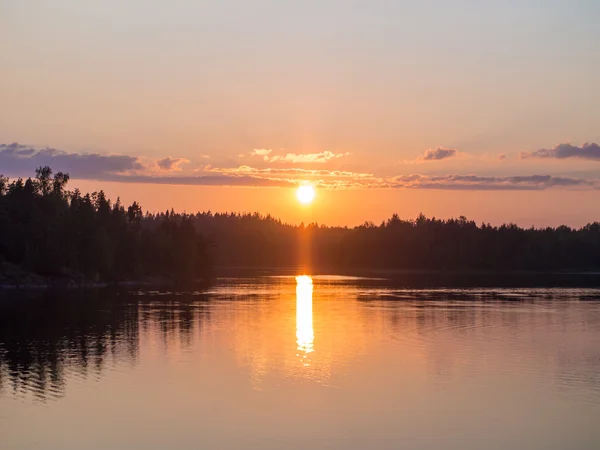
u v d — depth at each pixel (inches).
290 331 3201.3
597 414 1713.8
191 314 4040.4
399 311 4254.4
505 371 2223.2
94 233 7445.9
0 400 1855.3
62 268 7116.1
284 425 1625.2
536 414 1713.8
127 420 1667.1
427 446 1480.1
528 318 3811.5
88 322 3599.9
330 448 1466.5
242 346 2728.8
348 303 4936.0
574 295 5807.1
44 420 1668.3
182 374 2175.2
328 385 2021.4
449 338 2977.4
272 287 7308.1
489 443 1501.0
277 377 2128.4
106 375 2162.9
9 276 6614.2
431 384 2031.3
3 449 1464.1
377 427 1609.3
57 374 2182.6
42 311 4232.3
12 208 7534.5
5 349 2674.7
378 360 2415.1
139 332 3169.3
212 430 1588.3
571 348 2699.3
